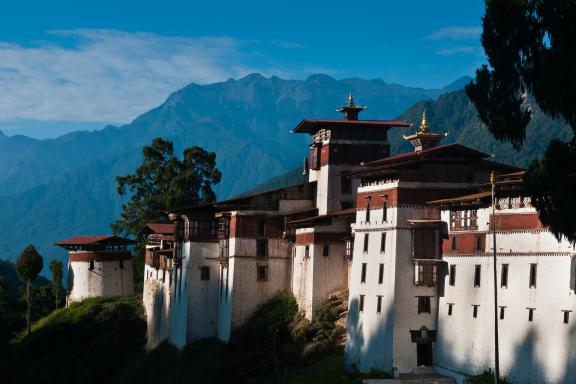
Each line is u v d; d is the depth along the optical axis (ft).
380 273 311.68
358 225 328.49
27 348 495.00
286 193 400.47
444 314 297.33
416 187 306.55
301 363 345.10
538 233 260.62
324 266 362.94
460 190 307.78
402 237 304.50
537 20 220.23
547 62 212.23
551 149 213.05
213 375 366.84
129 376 438.40
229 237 398.83
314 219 369.50
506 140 228.84
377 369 306.76
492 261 277.23
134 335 496.64
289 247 395.14
